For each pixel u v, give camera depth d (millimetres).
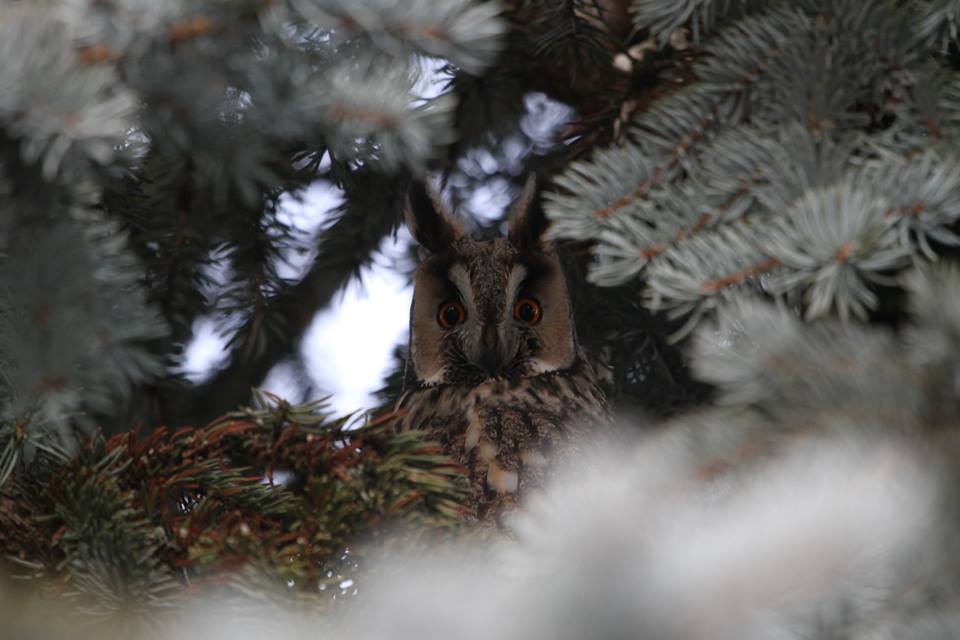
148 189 7035
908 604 5680
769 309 6797
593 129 7062
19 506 6848
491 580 4406
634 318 7090
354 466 6863
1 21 6793
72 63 6797
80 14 6797
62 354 6828
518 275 7098
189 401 7145
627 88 7043
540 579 4078
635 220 6883
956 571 5652
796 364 6660
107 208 7020
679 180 6902
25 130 6672
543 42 7047
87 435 6902
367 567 6828
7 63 6656
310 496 6844
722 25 6953
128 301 6852
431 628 4066
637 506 4371
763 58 6906
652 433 7051
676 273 6852
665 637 3938
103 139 6789
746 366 6727
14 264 6836
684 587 3977
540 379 7090
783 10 6914
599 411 7086
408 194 7102
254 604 6809
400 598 4152
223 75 6816
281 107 6820
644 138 6910
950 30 6902
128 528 6824
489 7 6805
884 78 6902
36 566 6836
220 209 7066
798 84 6898
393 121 6820
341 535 6840
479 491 7027
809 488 4410
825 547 4168
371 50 6820
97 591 6820
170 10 6801
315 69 6824
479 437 7051
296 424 6871
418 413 7109
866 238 6824
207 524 6863
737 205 6875
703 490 6219
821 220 6832
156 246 7062
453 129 7117
